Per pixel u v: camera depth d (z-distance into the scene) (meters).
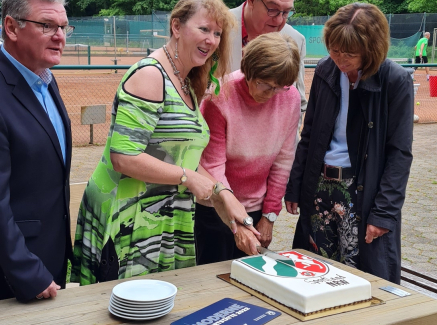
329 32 2.38
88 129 10.32
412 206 6.12
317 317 1.70
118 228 2.12
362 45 2.29
